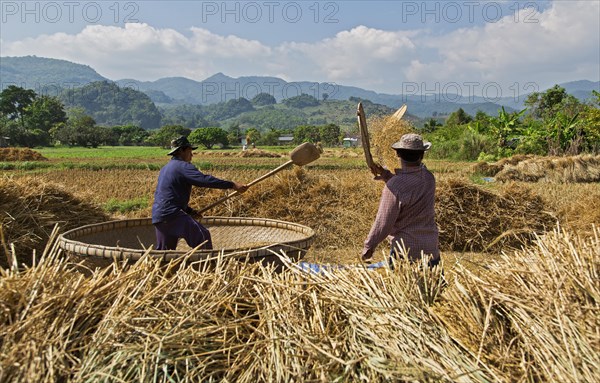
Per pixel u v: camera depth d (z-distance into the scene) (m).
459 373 2.18
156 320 2.52
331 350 2.42
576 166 18.77
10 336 2.27
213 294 2.78
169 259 3.50
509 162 21.34
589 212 8.08
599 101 31.33
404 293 2.69
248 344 2.49
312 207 8.93
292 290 2.80
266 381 2.35
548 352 2.18
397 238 3.66
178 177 4.91
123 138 92.75
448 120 66.69
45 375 2.20
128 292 2.69
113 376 2.21
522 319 2.39
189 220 4.93
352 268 3.06
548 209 8.63
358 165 26.14
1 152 34.31
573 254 2.56
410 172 3.61
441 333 2.43
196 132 75.19
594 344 2.13
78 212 7.60
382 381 2.27
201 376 2.36
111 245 5.27
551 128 30.53
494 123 32.91
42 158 35.25
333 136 83.88
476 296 2.59
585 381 2.04
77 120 100.00
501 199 8.56
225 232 5.93
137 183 17.88
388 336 2.44
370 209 8.83
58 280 2.66
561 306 2.30
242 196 9.21
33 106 101.50
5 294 2.45
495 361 2.27
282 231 5.57
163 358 2.33
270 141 87.50
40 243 6.78
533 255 2.78
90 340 2.40
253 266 3.12
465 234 8.38
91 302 2.56
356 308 2.64
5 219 6.32
